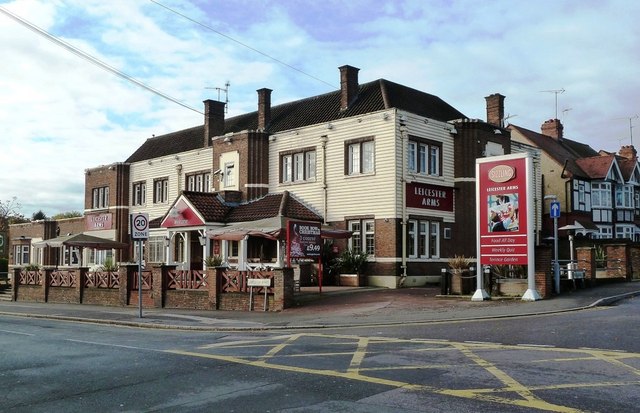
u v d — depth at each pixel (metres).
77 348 12.50
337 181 29.08
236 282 21.17
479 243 19.97
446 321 15.89
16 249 50.81
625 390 7.79
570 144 51.09
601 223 44.53
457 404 7.24
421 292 23.64
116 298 25.39
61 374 9.62
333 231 24.52
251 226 24.11
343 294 23.28
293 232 20.73
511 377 8.67
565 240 36.31
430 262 28.28
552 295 20.19
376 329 14.97
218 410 7.18
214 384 8.64
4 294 34.12
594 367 9.27
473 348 11.29
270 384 8.55
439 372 9.12
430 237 28.56
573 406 7.06
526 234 19.20
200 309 21.89
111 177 42.12
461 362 9.90
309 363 10.12
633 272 28.12
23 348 12.61
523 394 7.66
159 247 36.72
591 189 44.91
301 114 33.22
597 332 12.71
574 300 18.73
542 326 13.94
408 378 8.74
